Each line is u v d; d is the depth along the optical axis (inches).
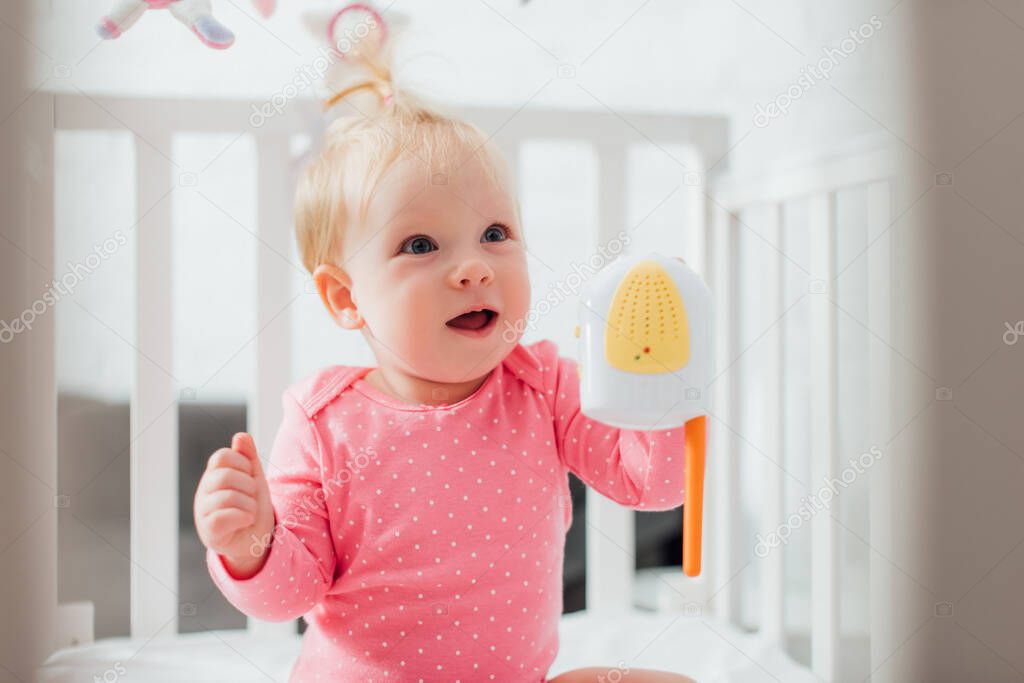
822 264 53.6
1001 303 48.5
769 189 58.4
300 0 53.9
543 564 36.9
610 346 31.6
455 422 36.6
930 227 49.4
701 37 60.1
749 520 63.1
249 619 56.3
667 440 36.0
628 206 60.9
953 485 49.1
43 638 47.2
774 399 57.9
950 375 49.1
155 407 53.6
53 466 47.5
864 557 53.3
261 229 55.9
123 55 51.1
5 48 45.0
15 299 46.4
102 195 51.1
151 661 48.6
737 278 62.6
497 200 37.5
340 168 39.1
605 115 60.0
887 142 50.3
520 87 58.3
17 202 46.0
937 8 49.8
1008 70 48.7
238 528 31.1
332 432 37.2
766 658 51.1
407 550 35.3
